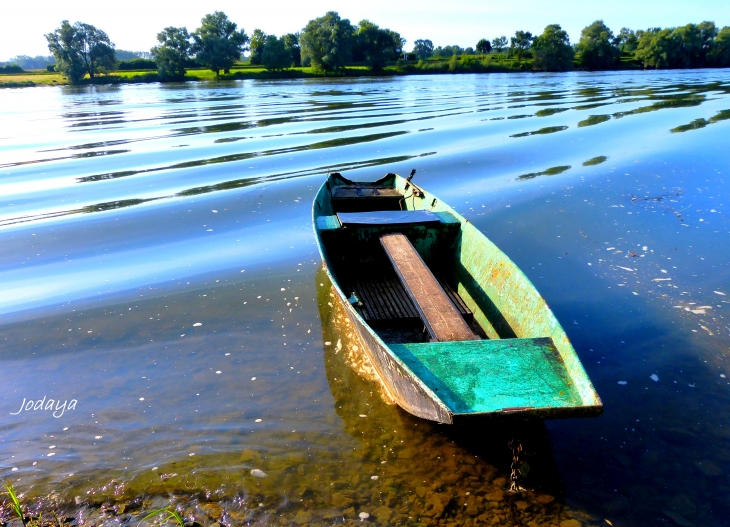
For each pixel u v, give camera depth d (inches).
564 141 721.0
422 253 320.5
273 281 337.1
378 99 1579.7
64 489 180.7
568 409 156.6
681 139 697.0
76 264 366.3
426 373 176.6
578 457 190.7
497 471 185.8
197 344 269.0
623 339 259.6
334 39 3385.8
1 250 387.9
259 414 216.5
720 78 2460.6
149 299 316.2
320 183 550.6
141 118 1189.7
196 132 930.7
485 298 262.1
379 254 321.7
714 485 178.4
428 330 218.8
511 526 163.9
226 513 170.2
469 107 1245.7
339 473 185.6
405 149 717.3
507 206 454.0
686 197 456.8
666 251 354.6
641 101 1256.2
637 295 299.7
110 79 3393.2
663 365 239.6
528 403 163.5
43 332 281.6
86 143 825.5
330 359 254.7
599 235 385.7
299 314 296.7
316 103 1488.7
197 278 343.0
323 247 284.7
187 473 186.2
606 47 3730.3
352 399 224.8
